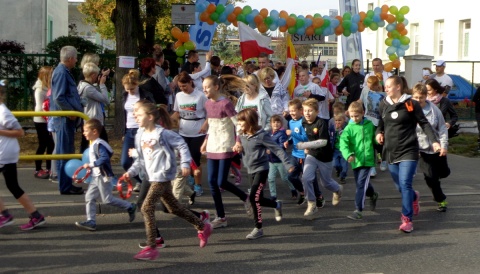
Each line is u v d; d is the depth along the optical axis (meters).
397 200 10.00
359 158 8.61
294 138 9.01
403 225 8.09
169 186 6.97
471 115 20.08
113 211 8.98
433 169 9.11
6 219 7.87
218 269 6.58
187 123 9.45
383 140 8.35
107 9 31.64
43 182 10.57
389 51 18.64
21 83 16.30
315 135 8.66
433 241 7.66
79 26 43.59
